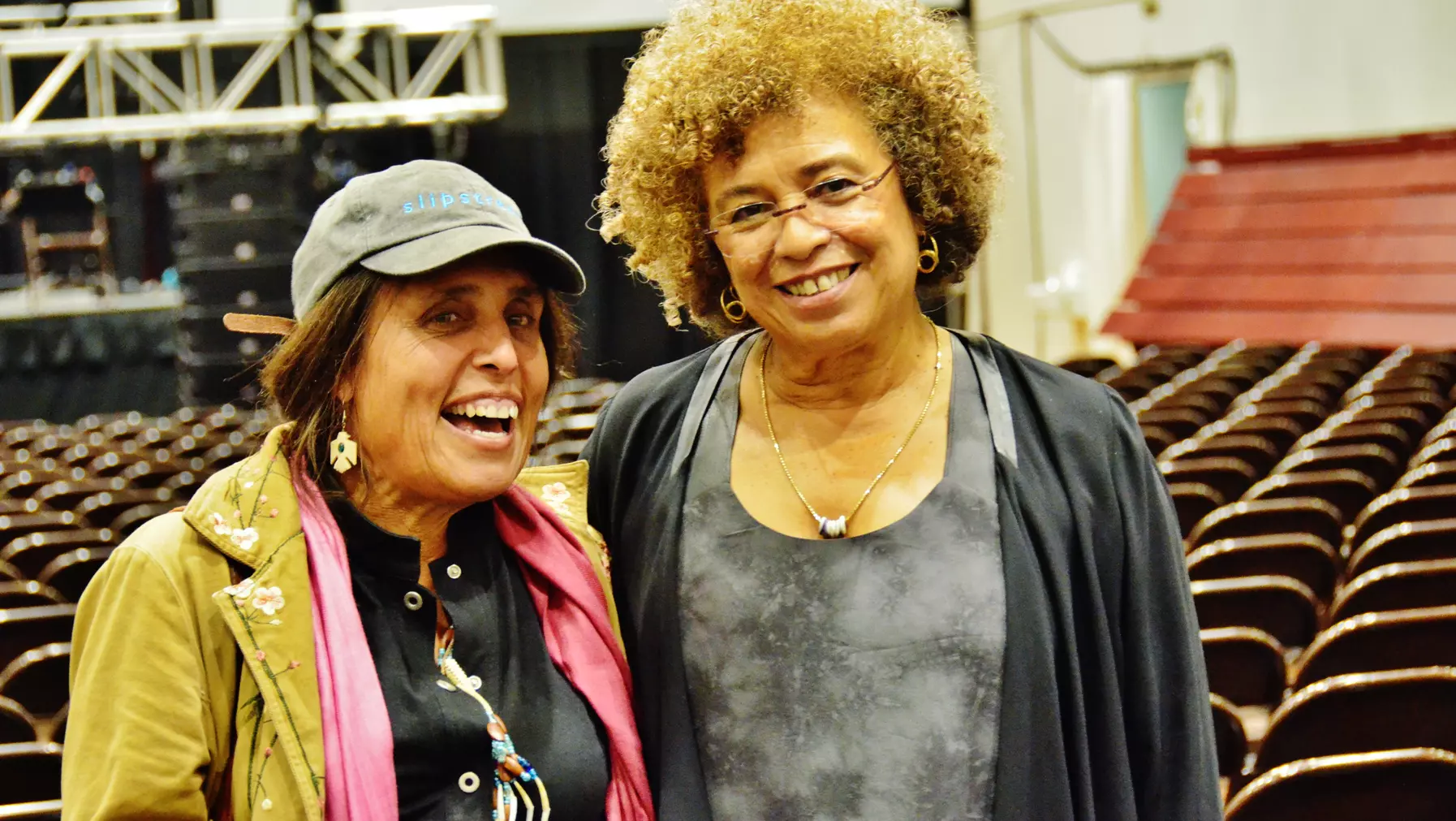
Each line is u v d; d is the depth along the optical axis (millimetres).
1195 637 1474
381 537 1383
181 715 1258
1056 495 1438
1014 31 12133
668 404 1642
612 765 1473
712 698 1456
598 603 1527
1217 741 2506
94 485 5863
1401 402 5512
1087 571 1419
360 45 10492
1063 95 12180
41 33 10734
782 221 1392
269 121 10422
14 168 12836
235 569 1331
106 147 12492
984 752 1367
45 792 2176
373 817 1265
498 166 12242
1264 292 9617
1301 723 2137
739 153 1413
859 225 1384
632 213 1557
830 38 1401
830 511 1473
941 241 1541
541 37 11742
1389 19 10688
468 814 1354
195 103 10508
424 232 1331
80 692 1272
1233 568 3270
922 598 1401
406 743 1335
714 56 1426
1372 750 2145
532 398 1433
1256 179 10227
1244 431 5145
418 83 10555
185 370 11562
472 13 10359
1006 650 1380
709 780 1451
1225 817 1854
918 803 1367
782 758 1412
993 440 1463
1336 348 8641
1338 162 9961
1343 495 3973
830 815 1386
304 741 1268
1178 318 9836
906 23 1466
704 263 1548
